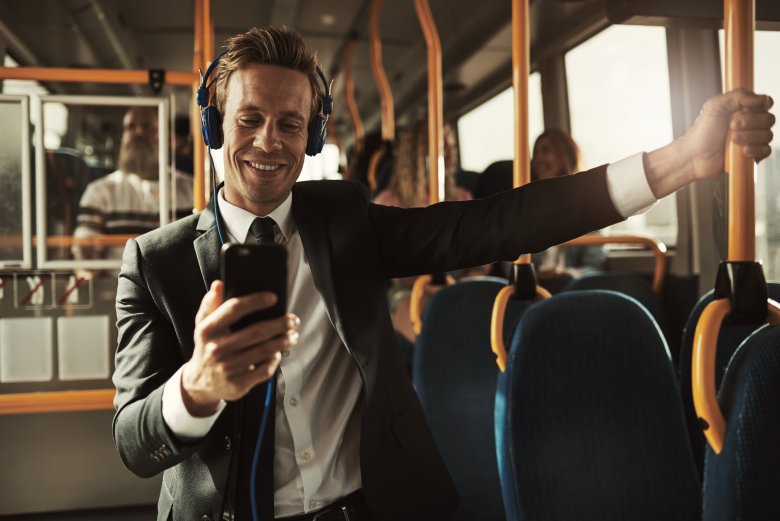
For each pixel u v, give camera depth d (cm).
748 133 102
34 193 265
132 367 117
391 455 126
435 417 247
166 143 276
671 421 149
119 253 277
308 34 666
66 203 274
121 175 278
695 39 323
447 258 129
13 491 308
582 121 461
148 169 277
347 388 129
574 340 149
